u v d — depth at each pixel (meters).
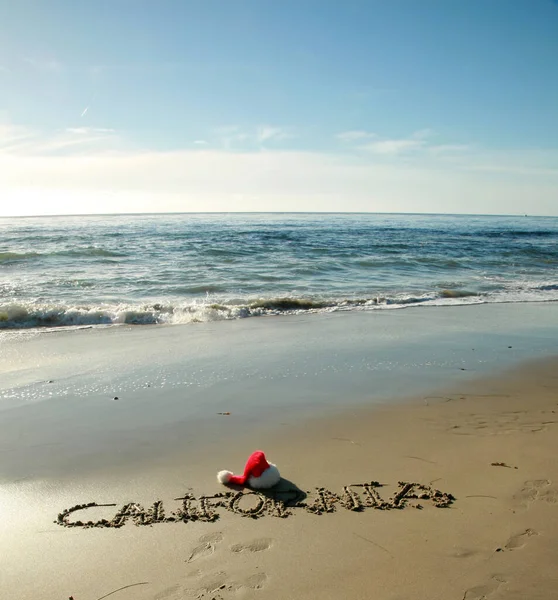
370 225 44.75
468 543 2.98
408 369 6.83
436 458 4.14
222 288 13.50
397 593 2.57
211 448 4.37
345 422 4.96
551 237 34.97
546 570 2.74
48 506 3.42
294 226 40.22
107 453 4.26
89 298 11.79
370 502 3.45
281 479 3.79
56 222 44.03
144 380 6.25
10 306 10.04
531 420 5.04
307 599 2.53
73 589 2.61
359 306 11.87
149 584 2.64
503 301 12.80
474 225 52.62
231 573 2.72
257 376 6.45
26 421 4.96
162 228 34.09
